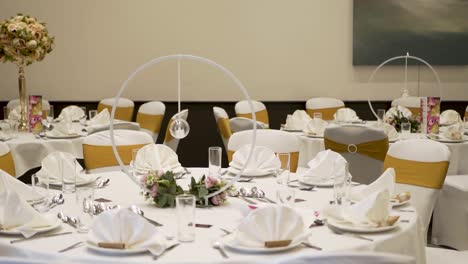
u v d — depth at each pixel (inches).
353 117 241.4
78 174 118.5
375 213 87.8
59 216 94.9
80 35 292.0
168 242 81.7
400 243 86.9
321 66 298.8
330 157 120.3
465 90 301.4
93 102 295.6
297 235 80.7
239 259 75.4
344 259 60.3
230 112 299.3
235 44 296.4
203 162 301.3
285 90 299.6
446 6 293.9
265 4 295.3
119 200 107.6
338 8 296.2
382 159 169.9
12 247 81.3
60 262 65.0
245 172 125.3
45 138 193.8
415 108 265.1
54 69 292.8
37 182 103.5
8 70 290.0
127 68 295.0
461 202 173.0
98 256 76.9
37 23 196.1
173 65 296.2
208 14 294.4
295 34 297.1
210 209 101.7
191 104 298.8
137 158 123.6
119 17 292.5
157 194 102.2
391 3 293.4
